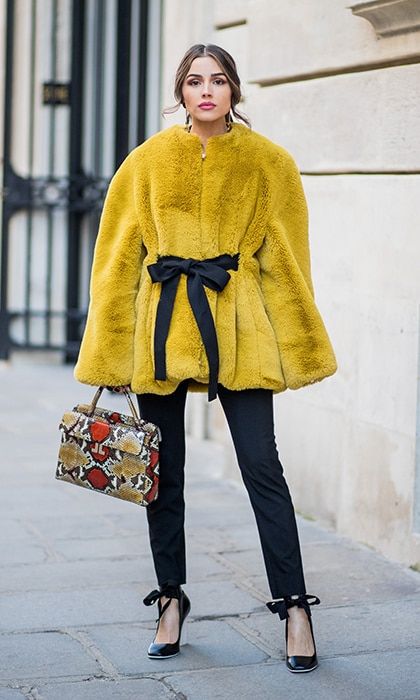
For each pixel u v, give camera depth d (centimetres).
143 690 426
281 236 437
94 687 428
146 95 1159
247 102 741
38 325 1295
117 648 469
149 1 1152
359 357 618
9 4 1251
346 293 630
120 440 433
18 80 1266
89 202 1254
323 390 653
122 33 1180
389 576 565
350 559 593
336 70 632
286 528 435
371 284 605
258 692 423
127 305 440
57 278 1282
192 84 432
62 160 1270
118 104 1189
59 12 1251
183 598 467
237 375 432
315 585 551
